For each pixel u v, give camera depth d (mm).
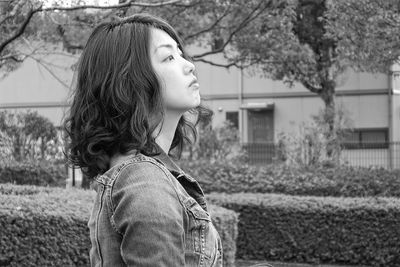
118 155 1470
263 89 20406
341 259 8164
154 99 1456
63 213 5086
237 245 8438
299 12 13445
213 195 8961
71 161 1547
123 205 1307
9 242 4793
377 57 9445
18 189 7613
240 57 11516
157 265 1229
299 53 11680
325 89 14969
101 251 1371
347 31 9328
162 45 1498
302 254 8258
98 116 1470
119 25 1531
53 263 4973
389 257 8008
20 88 21594
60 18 8422
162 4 5926
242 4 9242
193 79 1525
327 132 12469
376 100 19453
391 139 19203
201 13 9930
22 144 12148
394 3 9016
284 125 20156
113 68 1462
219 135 13453
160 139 1542
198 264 1390
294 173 10750
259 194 9281
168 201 1305
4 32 7590
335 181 10242
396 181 10117
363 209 8117
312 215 8242
